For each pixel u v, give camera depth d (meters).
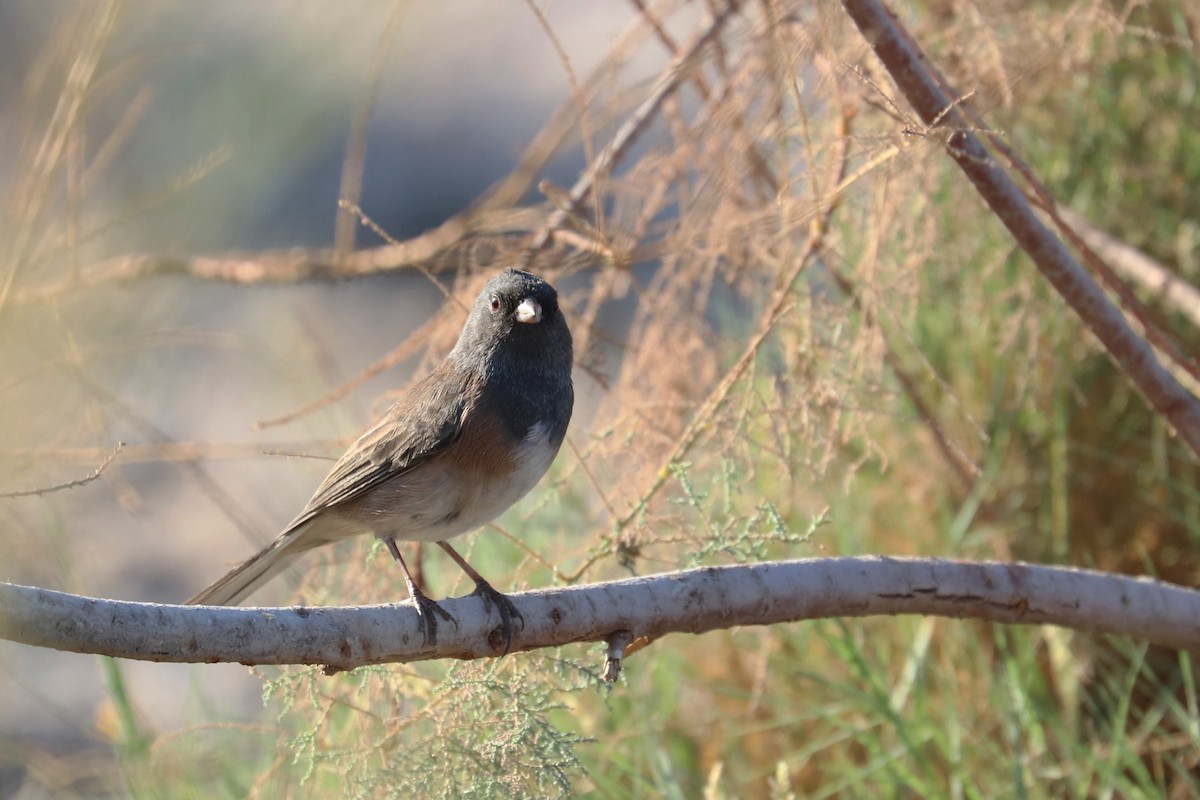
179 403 16.06
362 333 18.94
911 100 7.79
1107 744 9.19
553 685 7.72
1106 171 11.11
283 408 15.39
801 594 7.06
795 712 9.82
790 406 8.54
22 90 9.50
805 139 8.55
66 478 10.88
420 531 8.04
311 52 9.53
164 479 16.12
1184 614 7.64
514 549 10.36
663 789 8.86
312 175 19.47
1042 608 7.39
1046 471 10.55
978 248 10.55
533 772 6.72
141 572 14.32
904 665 10.12
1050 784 9.04
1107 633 7.62
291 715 9.68
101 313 10.62
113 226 9.80
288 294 18.55
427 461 7.82
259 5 9.57
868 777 9.40
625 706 9.67
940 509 10.67
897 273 9.29
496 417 7.75
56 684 12.78
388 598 9.27
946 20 10.29
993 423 10.61
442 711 7.36
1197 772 9.13
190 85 9.59
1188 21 10.59
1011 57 9.85
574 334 10.22
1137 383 8.33
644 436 9.04
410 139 22.55
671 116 10.07
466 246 10.05
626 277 10.40
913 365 10.92
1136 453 10.47
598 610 6.82
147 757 9.31
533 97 22.81
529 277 7.96
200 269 11.73
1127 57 10.73
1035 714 9.05
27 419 9.44
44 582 10.02
